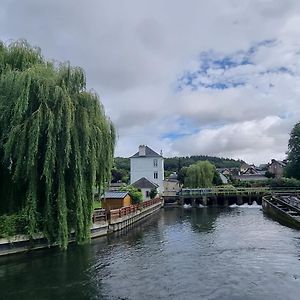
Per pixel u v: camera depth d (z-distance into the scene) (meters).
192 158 173.12
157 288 15.43
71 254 22.31
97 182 24.42
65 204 21.45
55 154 20.69
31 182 20.98
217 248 24.02
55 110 20.78
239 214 50.41
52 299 14.23
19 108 20.02
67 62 22.34
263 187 77.06
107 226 31.41
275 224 36.94
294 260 19.97
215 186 82.81
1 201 22.20
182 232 32.56
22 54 23.02
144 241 27.61
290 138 83.44
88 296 14.55
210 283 15.99
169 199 72.88
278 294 14.36
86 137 21.73
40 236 22.12
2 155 21.33
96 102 23.27
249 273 17.47
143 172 81.44
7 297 14.49
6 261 20.20
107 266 19.30
